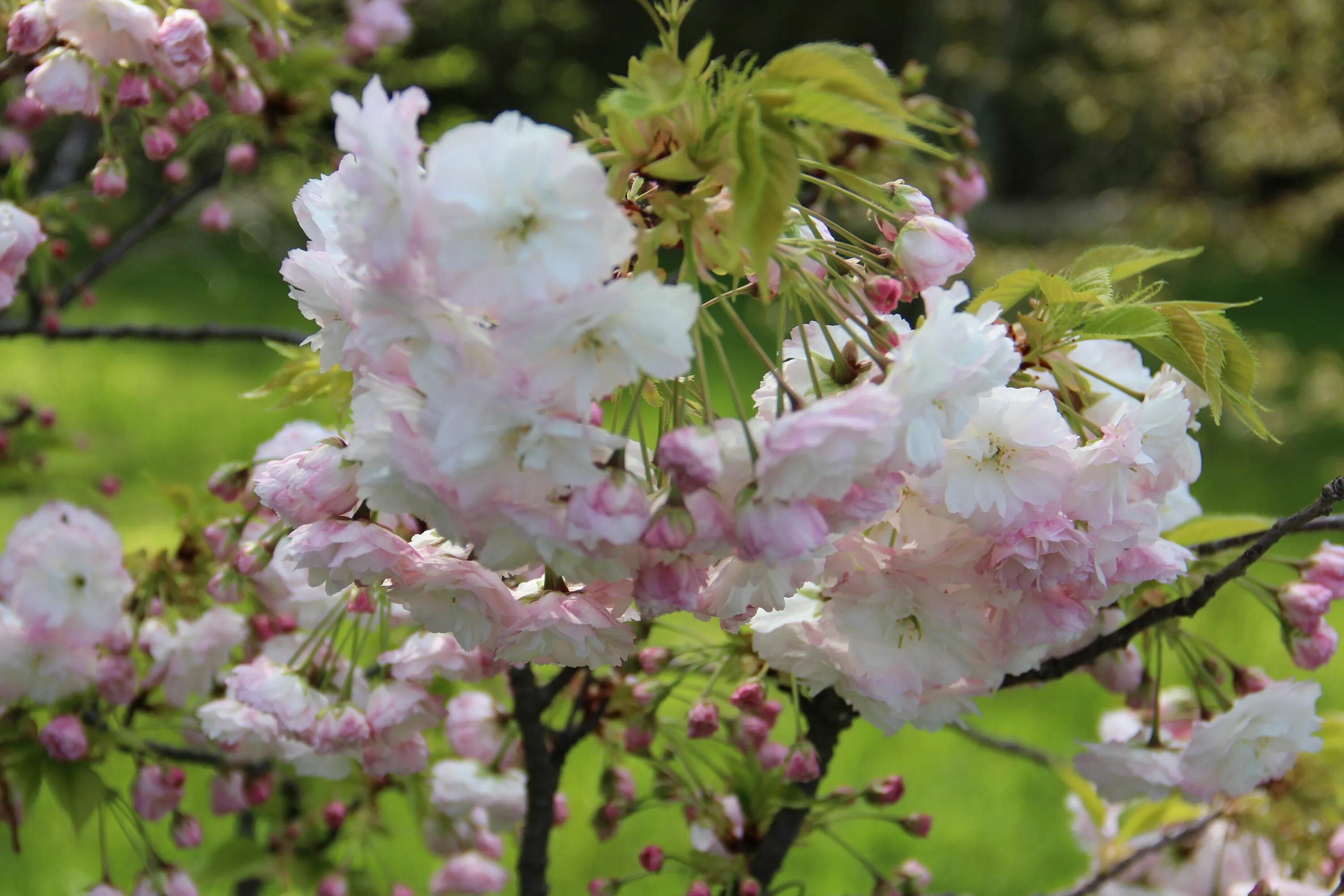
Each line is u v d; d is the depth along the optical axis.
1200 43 3.98
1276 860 0.88
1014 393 0.63
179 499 0.86
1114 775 0.77
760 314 2.63
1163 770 0.76
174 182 1.05
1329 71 3.64
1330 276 5.96
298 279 0.63
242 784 0.90
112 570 0.82
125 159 0.97
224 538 0.82
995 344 0.61
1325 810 0.82
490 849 1.02
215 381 3.37
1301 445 3.50
